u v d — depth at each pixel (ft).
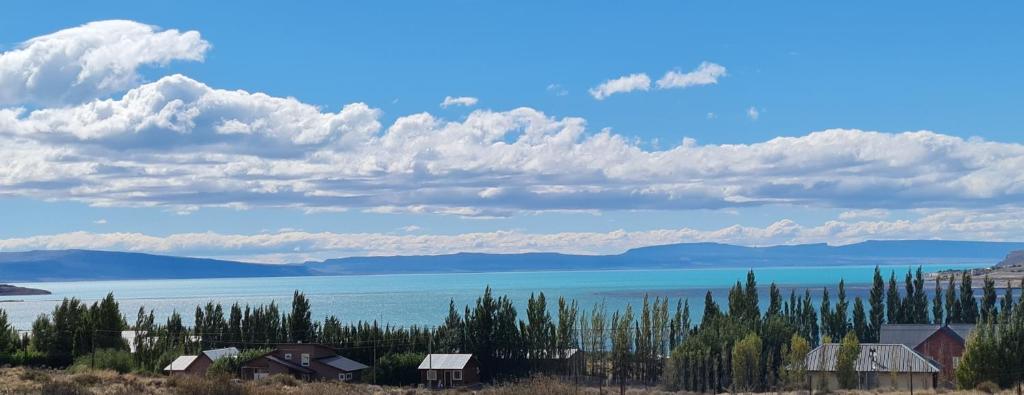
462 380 395.75
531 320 438.40
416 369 398.62
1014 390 293.84
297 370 380.78
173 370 378.12
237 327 469.57
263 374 378.12
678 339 463.42
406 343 435.12
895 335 418.31
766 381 362.94
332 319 465.47
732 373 359.66
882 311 497.46
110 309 424.05
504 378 413.39
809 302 506.48
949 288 497.46
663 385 377.09
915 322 493.77
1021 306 395.96
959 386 319.06
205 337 462.60
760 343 357.00
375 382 383.24
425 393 310.65
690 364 362.94
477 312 434.71
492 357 431.84
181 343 436.76
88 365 371.35
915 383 335.47
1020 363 314.35
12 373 279.08
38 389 223.51
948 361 385.50
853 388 333.21
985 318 474.90
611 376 429.38
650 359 423.64
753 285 480.64
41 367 383.86
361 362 433.07
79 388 222.48
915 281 501.15
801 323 500.74
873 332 494.18
